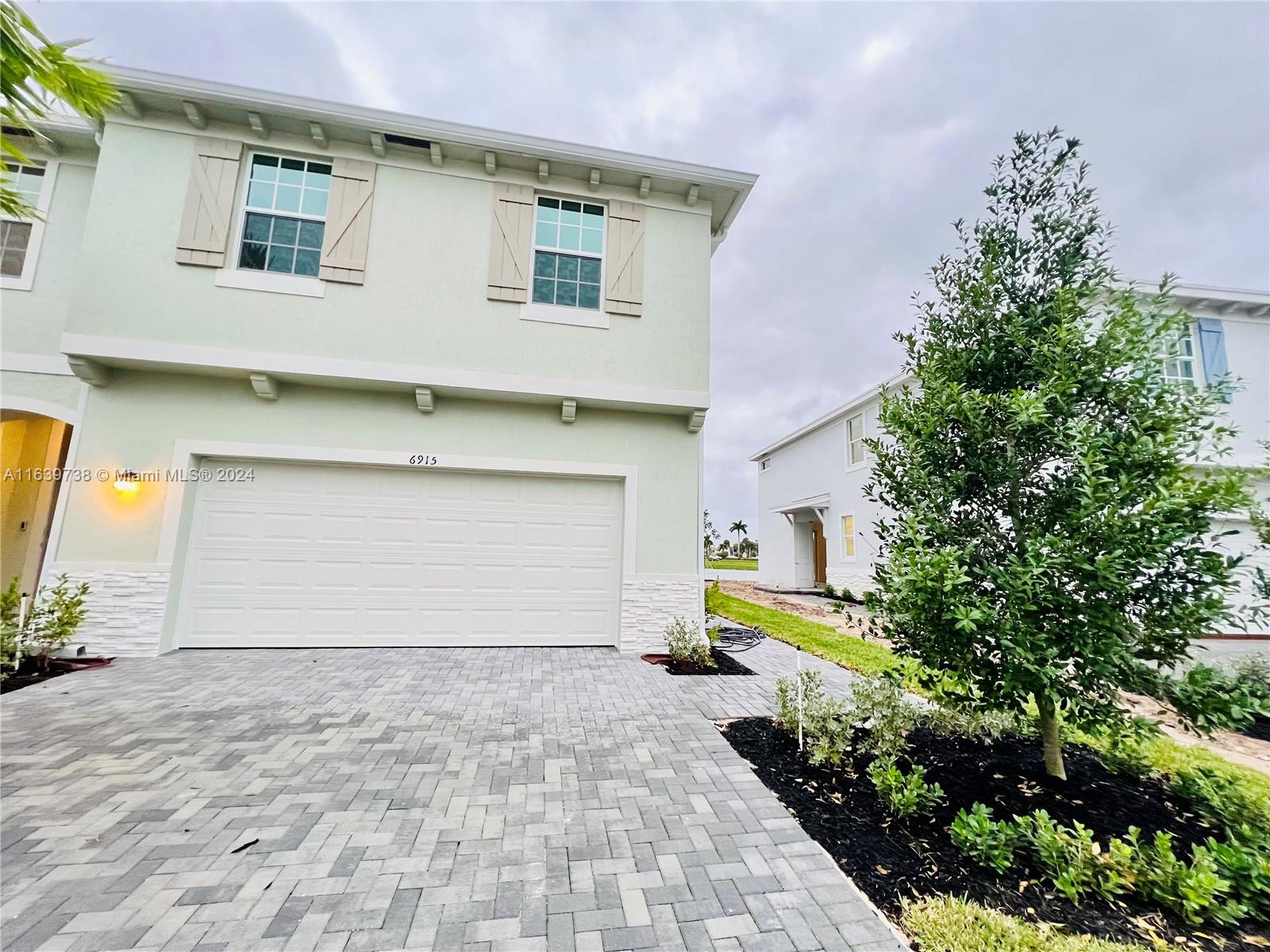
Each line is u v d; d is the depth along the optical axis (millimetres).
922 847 2734
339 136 6875
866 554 15102
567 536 7434
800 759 3857
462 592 7102
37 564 7590
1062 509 3145
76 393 6348
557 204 7629
